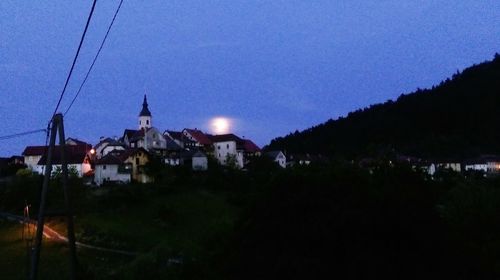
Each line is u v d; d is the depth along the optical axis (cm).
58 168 6862
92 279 3178
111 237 5016
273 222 1952
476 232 2458
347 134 17800
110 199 6238
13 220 5916
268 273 1852
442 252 1855
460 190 2728
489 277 2031
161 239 4891
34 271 1847
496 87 18075
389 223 1825
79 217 5838
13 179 7238
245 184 6875
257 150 11112
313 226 1861
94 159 9050
